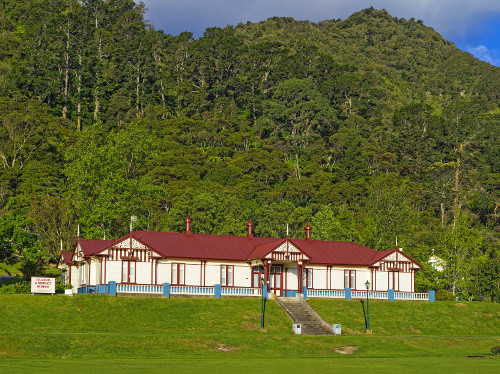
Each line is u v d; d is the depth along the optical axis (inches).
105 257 2819.9
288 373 1692.9
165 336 2237.9
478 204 6850.4
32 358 1952.5
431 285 3649.1
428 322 2878.9
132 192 4060.0
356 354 2272.4
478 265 3927.2
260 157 7839.6
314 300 2965.1
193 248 3046.3
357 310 2913.4
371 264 3196.4
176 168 6776.6
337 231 4810.5
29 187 5841.5
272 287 3075.8
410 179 7829.7
